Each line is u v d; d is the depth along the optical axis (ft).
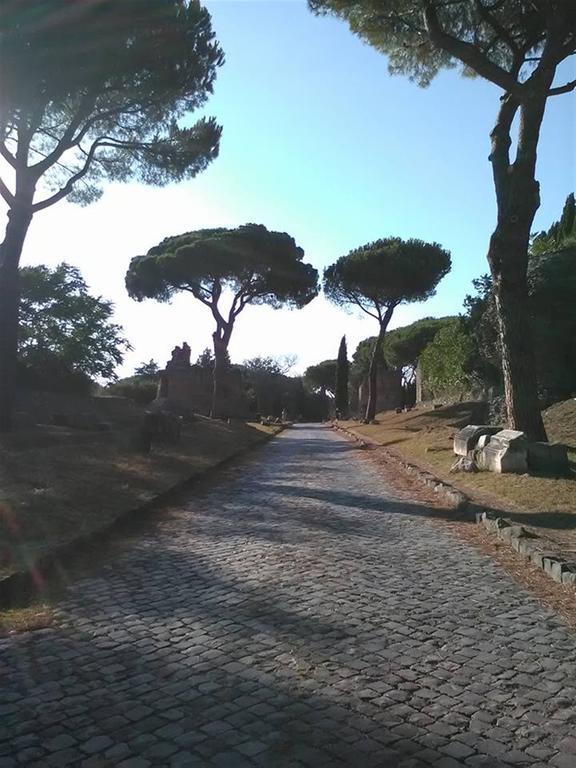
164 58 49.96
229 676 14.02
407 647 15.74
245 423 131.85
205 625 17.24
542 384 71.72
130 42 47.44
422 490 43.37
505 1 49.67
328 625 17.28
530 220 45.21
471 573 22.80
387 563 24.17
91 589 20.53
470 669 14.44
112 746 11.16
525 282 45.32
